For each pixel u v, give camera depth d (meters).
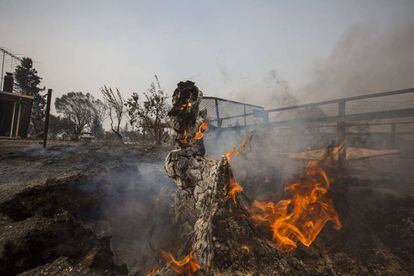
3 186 3.24
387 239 2.73
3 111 14.57
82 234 2.61
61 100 29.31
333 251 2.65
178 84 3.09
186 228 3.10
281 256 2.28
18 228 2.36
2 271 1.93
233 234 2.30
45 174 4.30
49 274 1.97
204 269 2.15
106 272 2.20
